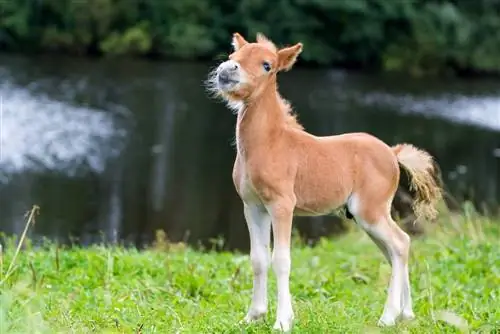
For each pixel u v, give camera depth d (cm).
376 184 893
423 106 4081
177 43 5028
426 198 943
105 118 3278
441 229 1591
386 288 1123
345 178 880
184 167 2766
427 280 1111
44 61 4484
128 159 2797
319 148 874
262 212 877
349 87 4488
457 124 3728
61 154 2730
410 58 5300
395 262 902
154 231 2070
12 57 4538
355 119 3684
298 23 5194
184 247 1539
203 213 2272
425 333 860
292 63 859
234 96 828
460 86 4788
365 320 926
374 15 5250
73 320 855
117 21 5088
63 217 2123
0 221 2050
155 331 834
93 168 2639
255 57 829
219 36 5128
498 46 5422
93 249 1361
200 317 916
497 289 1113
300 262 1352
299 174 862
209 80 898
